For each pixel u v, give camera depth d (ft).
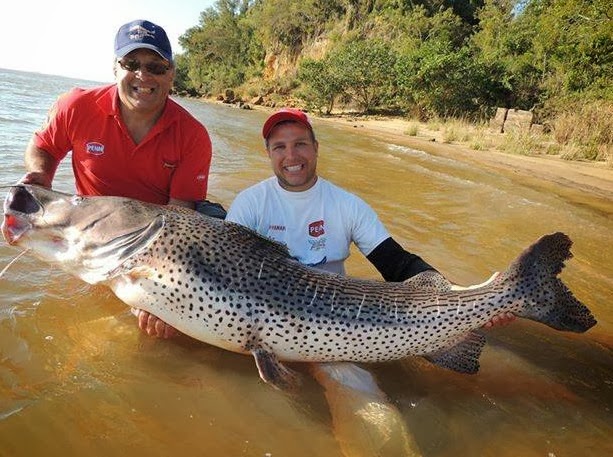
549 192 11.83
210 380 3.83
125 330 4.27
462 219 8.54
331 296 4.04
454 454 3.30
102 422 3.25
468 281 5.81
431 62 30.94
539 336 4.89
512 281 4.20
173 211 4.22
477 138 21.85
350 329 3.99
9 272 4.88
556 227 8.68
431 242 7.06
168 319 4.02
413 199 9.67
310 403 3.70
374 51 38.24
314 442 3.31
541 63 30.27
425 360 4.39
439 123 30.17
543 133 23.73
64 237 4.15
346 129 26.20
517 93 30.91
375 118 35.94
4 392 3.37
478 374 4.22
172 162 5.13
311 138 4.60
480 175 13.42
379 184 10.78
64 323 4.24
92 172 5.08
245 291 3.93
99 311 4.50
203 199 5.48
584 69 26.04
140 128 4.96
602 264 6.95
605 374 4.34
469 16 53.11
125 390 3.58
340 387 3.87
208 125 20.88
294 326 3.95
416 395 3.90
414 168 13.51
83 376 3.66
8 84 42.11
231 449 3.17
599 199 11.75
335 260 4.82
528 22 34.27
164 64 4.67
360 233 4.82
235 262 4.01
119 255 4.00
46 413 3.25
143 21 4.70
